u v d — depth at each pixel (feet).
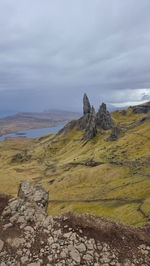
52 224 47.29
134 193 188.03
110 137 598.34
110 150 458.91
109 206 165.68
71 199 230.27
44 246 38.65
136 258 36.50
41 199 74.43
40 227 46.24
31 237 41.70
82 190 267.39
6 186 351.25
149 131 501.15
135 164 318.04
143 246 40.47
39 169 523.29
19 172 493.36
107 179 297.53
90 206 180.96
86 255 36.17
